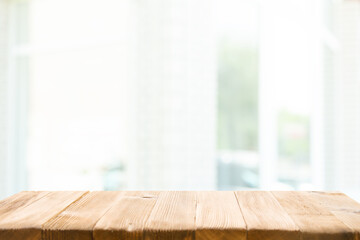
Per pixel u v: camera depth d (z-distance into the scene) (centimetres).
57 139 382
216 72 333
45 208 74
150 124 315
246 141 345
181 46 308
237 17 344
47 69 387
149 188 314
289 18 378
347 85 461
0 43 399
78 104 369
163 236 62
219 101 336
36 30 393
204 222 65
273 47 358
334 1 466
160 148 310
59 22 379
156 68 312
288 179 380
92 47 360
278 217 68
